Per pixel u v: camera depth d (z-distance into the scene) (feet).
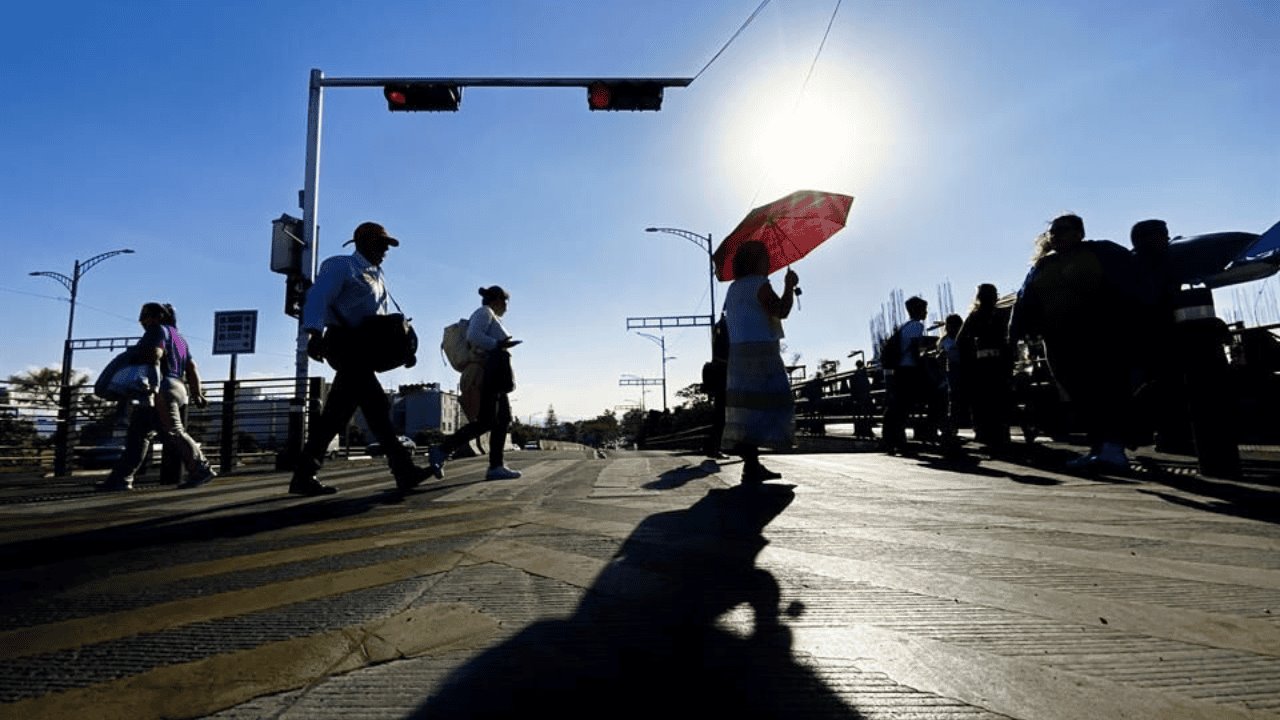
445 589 5.50
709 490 12.44
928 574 5.91
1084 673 3.67
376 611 4.90
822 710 3.21
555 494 12.30
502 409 16.88
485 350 16.71
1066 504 10.19
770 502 10.64
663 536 7.75
